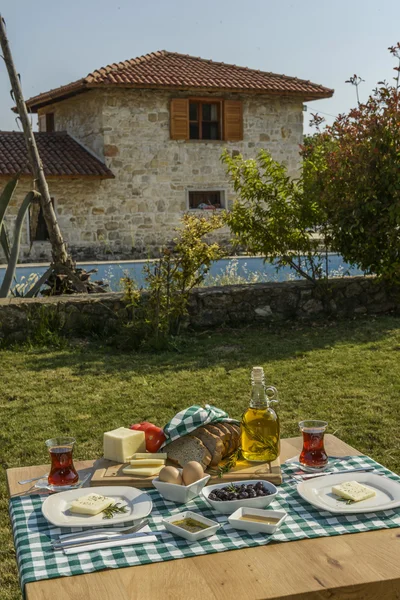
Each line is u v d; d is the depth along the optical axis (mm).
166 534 1866
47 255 18125
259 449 2277
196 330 8109
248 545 1780
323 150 8820
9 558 3305
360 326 8102
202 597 1549
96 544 1809
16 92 8938
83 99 19500
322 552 1737
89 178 18250
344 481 2168
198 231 7703
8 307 7461
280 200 8789
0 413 5273
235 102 19766
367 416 4980
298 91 19906
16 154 18047
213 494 2039
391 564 1670
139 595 1563
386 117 8016
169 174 19328
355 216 8234
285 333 7879
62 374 6312
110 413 5203
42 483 2260
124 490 2125
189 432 2311
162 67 19922
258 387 2314
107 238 18844
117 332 7746
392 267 8422
